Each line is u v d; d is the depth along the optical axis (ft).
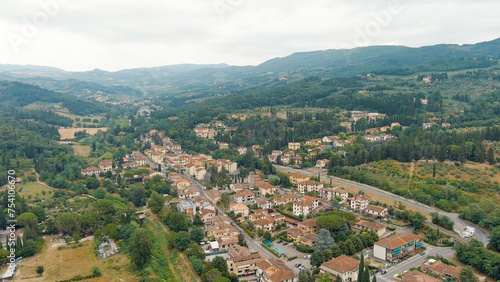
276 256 602.85
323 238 607.78
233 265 556.10
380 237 641.81
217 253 611.47
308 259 588.91
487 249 571.69
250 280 537.24
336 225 648.79
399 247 569.23
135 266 580.71
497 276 506.07
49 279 546.26
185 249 624.18
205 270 534.78
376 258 578.25
